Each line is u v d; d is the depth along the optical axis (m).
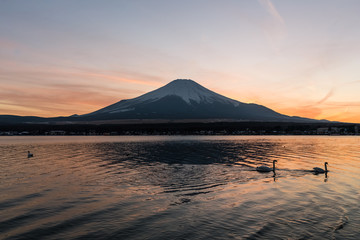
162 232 19.70
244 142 122.81
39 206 25.53
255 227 20.39
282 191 30.61
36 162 54.41
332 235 18.84
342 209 24.11
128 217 22.73
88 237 18.98
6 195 29.16
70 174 41.06
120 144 111.12
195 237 18.84
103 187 32.72
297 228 20.09
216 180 36.66
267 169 43.06
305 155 66.12
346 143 115.12
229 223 21.22
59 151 79.38
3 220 22.05
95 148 90.50
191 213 23.56
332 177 38.31
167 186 33.22
